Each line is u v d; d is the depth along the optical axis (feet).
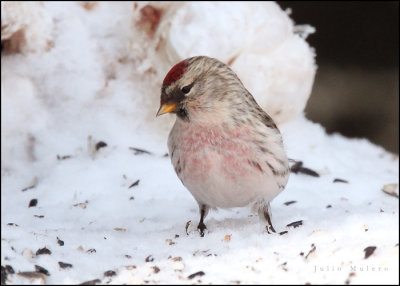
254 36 37.55
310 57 40.01
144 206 33.09
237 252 24.02
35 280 22.16
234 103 26.05
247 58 37.60
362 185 36.24
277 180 26.76
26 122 38.60
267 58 38.11
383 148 44.27
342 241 23.63
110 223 30.99
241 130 25.99
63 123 39.01
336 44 48.91
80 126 39.01
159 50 38.63
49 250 24.49
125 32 41.34
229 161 26.05
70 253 24.54
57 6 41.34
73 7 41.65
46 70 39.68
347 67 48.32
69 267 23.39
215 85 25.90
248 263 22.65
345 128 47.01
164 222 30.78
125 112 39.60
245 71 37.63
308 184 36.24
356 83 47.73
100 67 40.37
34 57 39.75
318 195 34.68
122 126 39.19
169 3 38.93
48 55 39.93
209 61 26.17
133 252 25.22
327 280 20.77
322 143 41.22
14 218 31.76
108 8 42.19
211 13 37.63
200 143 26.05
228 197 26.76
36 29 39.60
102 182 35.63
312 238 24.40
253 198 26.78
